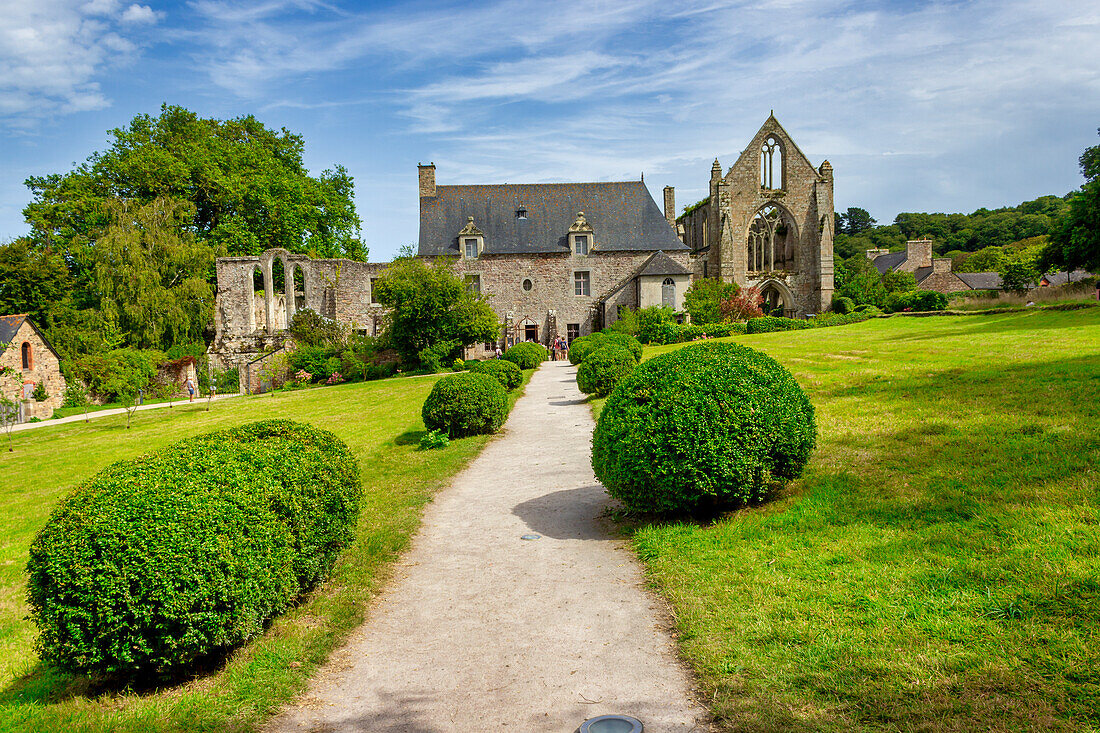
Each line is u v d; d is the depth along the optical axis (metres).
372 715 4.30
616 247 52.47
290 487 5.79
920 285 69.94
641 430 7.29
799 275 51.59
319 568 6.34
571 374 30.38
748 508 7.40
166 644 4.60
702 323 43.41
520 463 12.20
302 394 32.12
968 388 11.73
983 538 5.53
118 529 4.64
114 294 44.00
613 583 6.17
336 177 57.19
